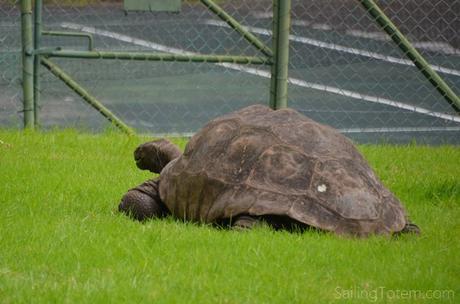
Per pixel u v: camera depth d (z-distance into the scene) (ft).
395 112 140.26
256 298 47.78
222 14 102.42
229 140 64.90
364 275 52.60
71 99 140.26
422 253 57.47
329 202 60.49
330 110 140.15
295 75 165.48
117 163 89.10
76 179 80.38
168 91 150.00
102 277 49.88
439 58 187.52
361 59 181.27
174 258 54.13
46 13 220.64
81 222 63.05
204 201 63.87
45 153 91.66
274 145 63.10
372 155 98.94
